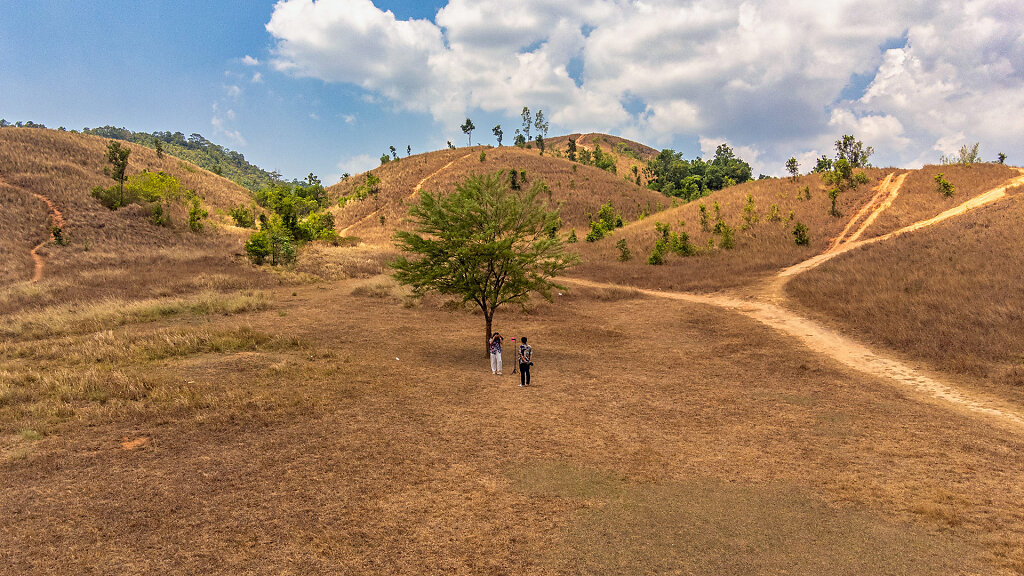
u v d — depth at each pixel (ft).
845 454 30.89
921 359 56.80
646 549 20.56
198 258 140.87
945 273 87.81
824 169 248.52
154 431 32.53
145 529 21.45
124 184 209.26
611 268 152.25
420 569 19.13
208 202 260.42
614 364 55.67
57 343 58.18
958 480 27.14
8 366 47.96
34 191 174.91
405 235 56.34
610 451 31.07
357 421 35.24
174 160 311.27
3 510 22.63
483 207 56.70
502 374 50.75
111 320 72.28
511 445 31.65
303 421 34.96
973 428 35.76
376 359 54.90
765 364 55.83
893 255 108.99
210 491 24.90
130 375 44.60
